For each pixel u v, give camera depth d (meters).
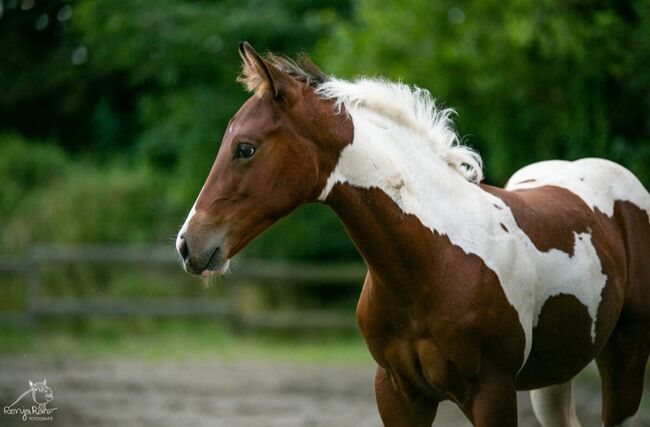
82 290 17.92
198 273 4.48
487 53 12.68
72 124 26.61
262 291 18.78
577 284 5.18
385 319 4.92
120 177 20.73
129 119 25.75
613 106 11.51
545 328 5.11
